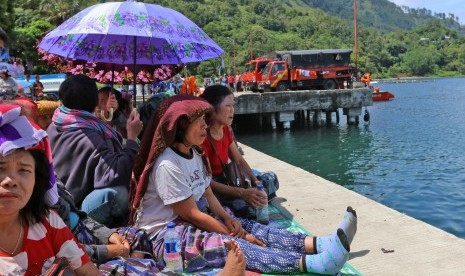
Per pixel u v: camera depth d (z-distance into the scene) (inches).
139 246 120.0
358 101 903.1
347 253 115.2
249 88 1087.6
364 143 758.5
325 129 913.5
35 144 69.6
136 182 124.8
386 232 161.5
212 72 2332.7
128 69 215.9
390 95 1670.8
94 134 132.9
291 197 208.4
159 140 117.7
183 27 150.5
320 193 214.1
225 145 163.8
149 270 101.2
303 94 869.8
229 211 145.7
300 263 117.7
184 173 121.1
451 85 3171.8
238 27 4746.6
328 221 175.0
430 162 581.9
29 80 570.9
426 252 143.8
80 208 133.7
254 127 940.0
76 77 136.3
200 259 116.8
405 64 5398.6
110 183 129.1
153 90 577.9
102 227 117.1
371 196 433.1
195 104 119.7
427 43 6131.9
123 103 195.8
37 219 75.2
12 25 1103.0
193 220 120.7
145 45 178.4
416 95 2023.9
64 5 1652.3
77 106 134.9
